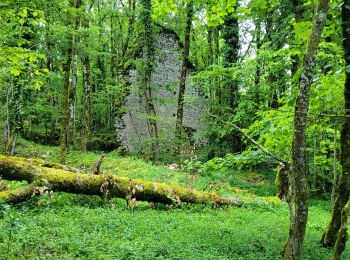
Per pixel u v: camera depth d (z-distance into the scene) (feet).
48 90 80.48
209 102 79.41
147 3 78.95
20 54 35.24
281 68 59.62
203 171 24.07
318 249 27.91
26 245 22.29
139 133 89.15
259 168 78.43
